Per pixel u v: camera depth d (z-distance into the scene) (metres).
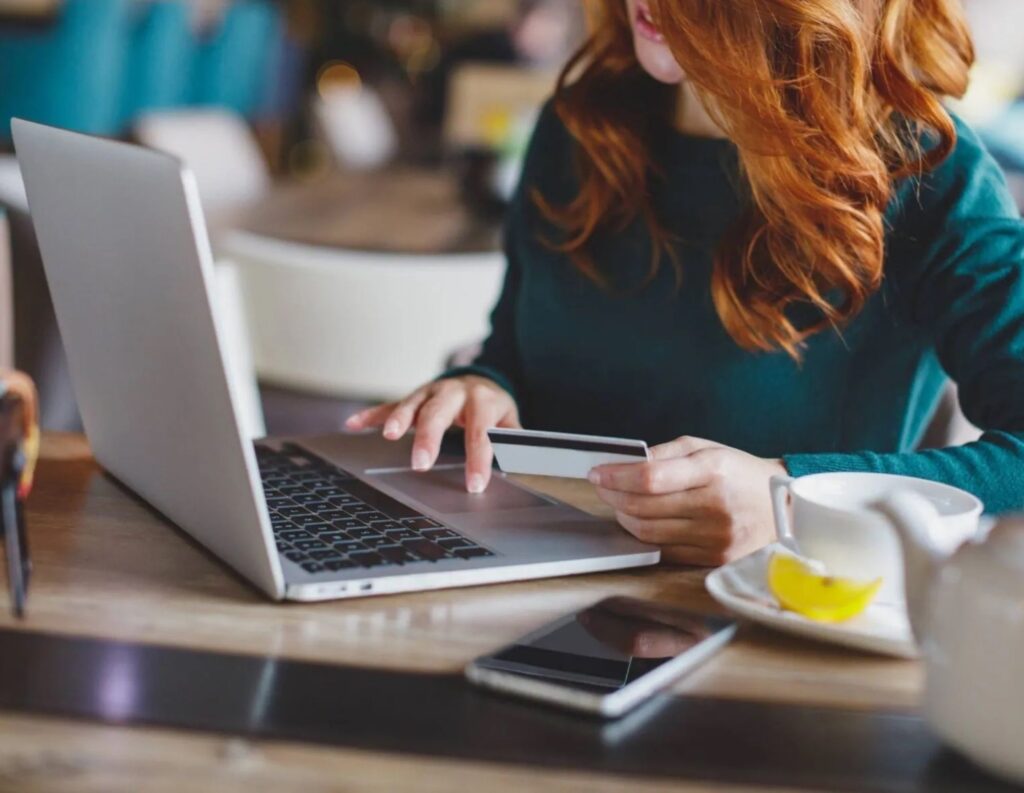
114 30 5.53
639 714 0.77
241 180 3.96
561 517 1.14
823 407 1.47
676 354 1.51
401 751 0.71
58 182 1.04
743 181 1.47
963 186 1.37
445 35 10.61
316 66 10.60
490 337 1.72
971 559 0.71
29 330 1.78
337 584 0.92
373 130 6.46
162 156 0.84
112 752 0.69
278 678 0.80
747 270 1.43
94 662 0.80
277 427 2.92
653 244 1.52
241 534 0.92
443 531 1.07
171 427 0.99
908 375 1.45
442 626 0.90
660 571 1.05
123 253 0.96
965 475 1.14
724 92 1.25
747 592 0.96
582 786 0.68
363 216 3.24
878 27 1.29
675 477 1.04
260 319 2.64
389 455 1.32
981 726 0.70
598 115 1.53
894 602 0.94
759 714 0.78
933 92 1.41
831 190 1.31
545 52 8.01
